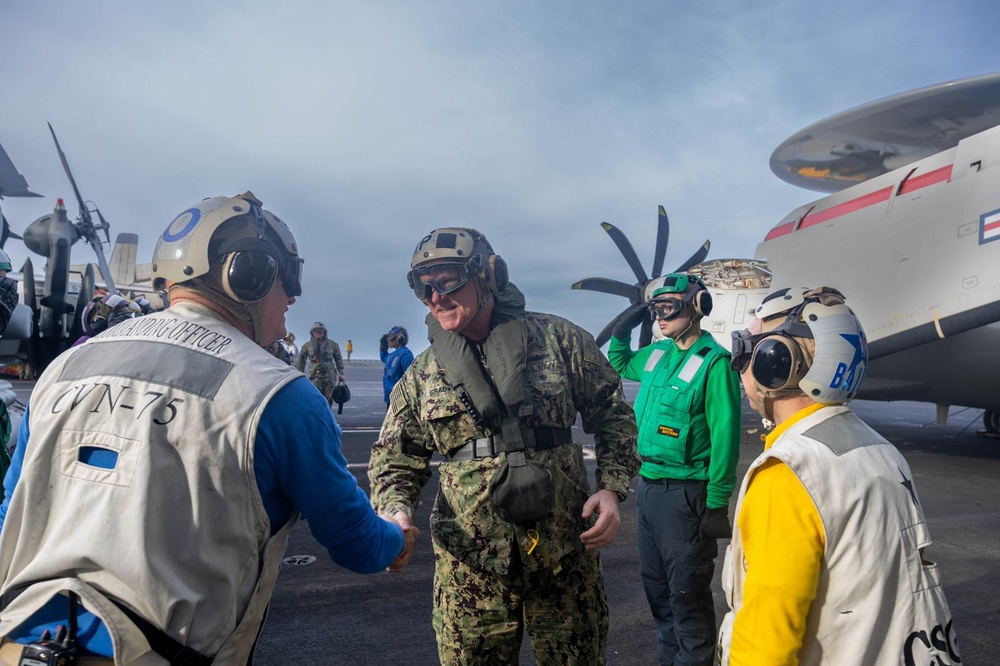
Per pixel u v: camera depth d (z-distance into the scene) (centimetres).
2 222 486
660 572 259
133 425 104
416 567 406
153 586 98
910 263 819
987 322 745
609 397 194
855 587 100
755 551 107
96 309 402
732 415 233
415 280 176
